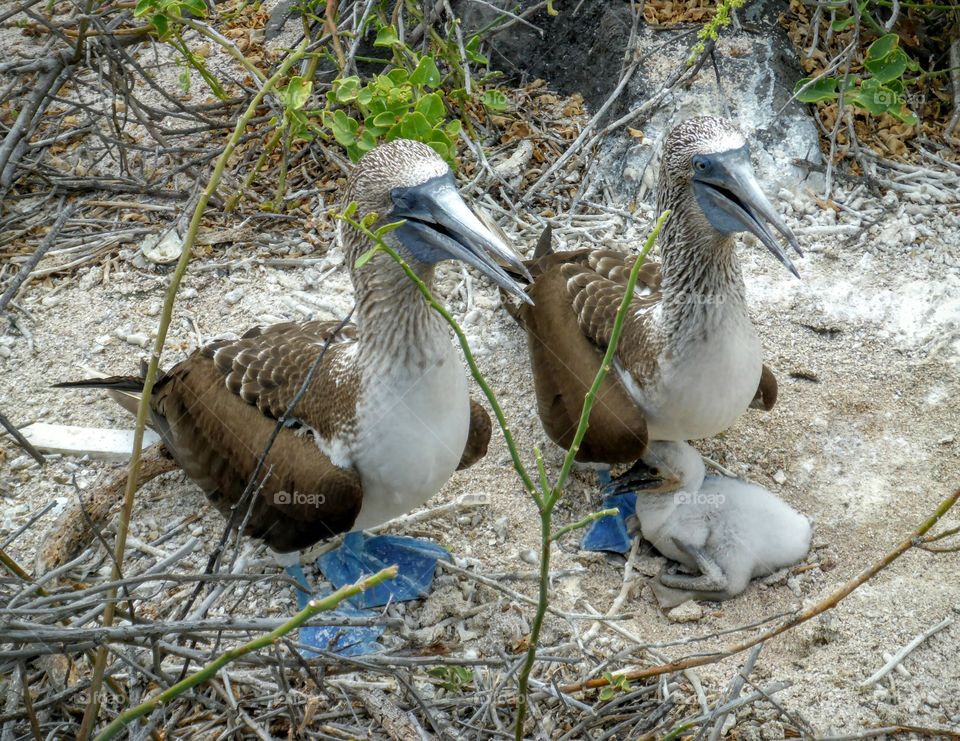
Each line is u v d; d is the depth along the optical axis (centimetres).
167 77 1069
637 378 720
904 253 916
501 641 692
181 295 882
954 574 730
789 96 990
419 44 1036
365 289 618
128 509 526
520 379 840
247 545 735
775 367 852
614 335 422
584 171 985
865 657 681
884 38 930
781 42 1032
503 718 625
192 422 698
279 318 865
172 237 910
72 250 908
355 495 641
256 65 1065
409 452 633
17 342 853
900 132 1010
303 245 913
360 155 841
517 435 816
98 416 812
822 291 890
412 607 715
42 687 627
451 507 765
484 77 1001
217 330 860
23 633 459
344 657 521
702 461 766
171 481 776
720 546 727
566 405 747
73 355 846
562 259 817
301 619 409
